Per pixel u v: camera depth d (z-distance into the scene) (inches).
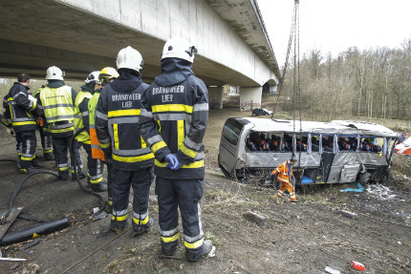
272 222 161.6
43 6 193.2
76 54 521.3
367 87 1326.3
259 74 1333.7
